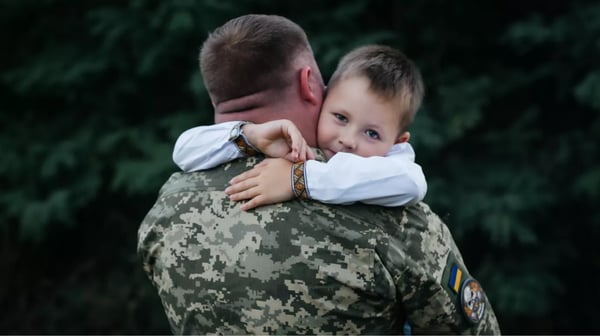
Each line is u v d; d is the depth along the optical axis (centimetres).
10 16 633
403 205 166
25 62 633
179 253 172
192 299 171
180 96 627
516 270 569
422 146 538
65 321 620
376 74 182
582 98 526
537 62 608
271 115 176
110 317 612
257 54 173
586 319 600
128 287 618
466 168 580
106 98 615
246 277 164
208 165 176
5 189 622
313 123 182
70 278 639
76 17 629
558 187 578
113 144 581
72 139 608
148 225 180
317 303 161
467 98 568
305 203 165
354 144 180
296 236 163
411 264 163
